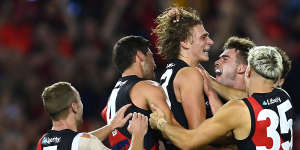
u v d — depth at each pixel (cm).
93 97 3259
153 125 1684
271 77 1603
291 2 3694
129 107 1708
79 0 3600
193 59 1789
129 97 1716
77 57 3438
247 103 1584
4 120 3272
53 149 1717
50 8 3578
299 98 3209
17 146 3219
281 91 1650
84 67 3384
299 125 3203
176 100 1752
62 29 3547
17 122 3288
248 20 3438
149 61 1795
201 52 1792
